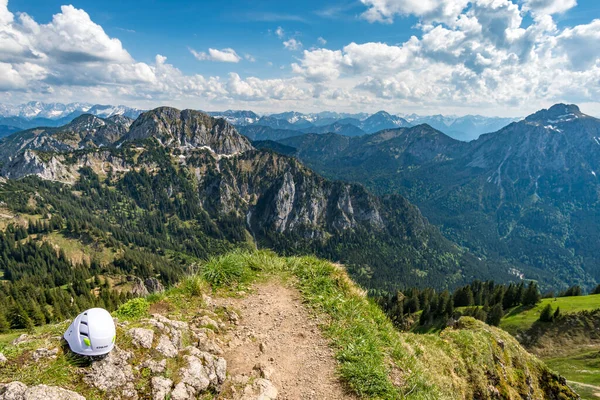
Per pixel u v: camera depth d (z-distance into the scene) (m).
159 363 7.57
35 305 75.50
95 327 6.73
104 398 6.52
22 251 182.62
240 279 14.62
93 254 195.25
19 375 6.21
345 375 9.78
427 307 96.56
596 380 62.03
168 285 13.30
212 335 10.23
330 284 14.87
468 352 16.59
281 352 10.55
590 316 83.06
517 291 105.19
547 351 79.69
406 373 10.98
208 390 8.00
